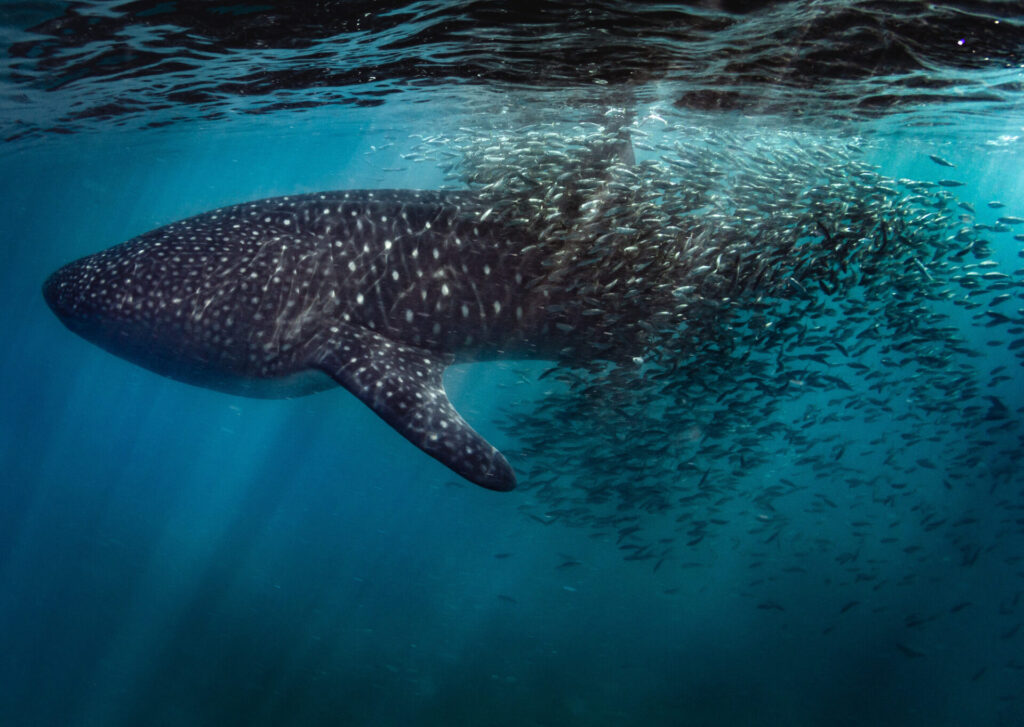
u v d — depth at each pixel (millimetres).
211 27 7566
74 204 42000
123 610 21156
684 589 19047
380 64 9312
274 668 16375
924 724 13078
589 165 6391
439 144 7988
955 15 6648
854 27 7027
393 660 16703
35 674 18062
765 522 10727
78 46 8273
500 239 5578
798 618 16812
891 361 8945
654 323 6352
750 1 6227
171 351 5223
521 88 10438
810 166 8055
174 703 15742
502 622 18312
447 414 4656
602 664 15750
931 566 17656
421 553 28594
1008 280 8500
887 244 7590
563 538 25219
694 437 8859
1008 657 14648
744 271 6539
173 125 16625
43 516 36844
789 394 9203
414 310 5316
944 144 18453
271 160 31344
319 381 5461
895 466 11766
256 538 31766
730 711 13727
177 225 5410
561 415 8141
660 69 8953
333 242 5281
